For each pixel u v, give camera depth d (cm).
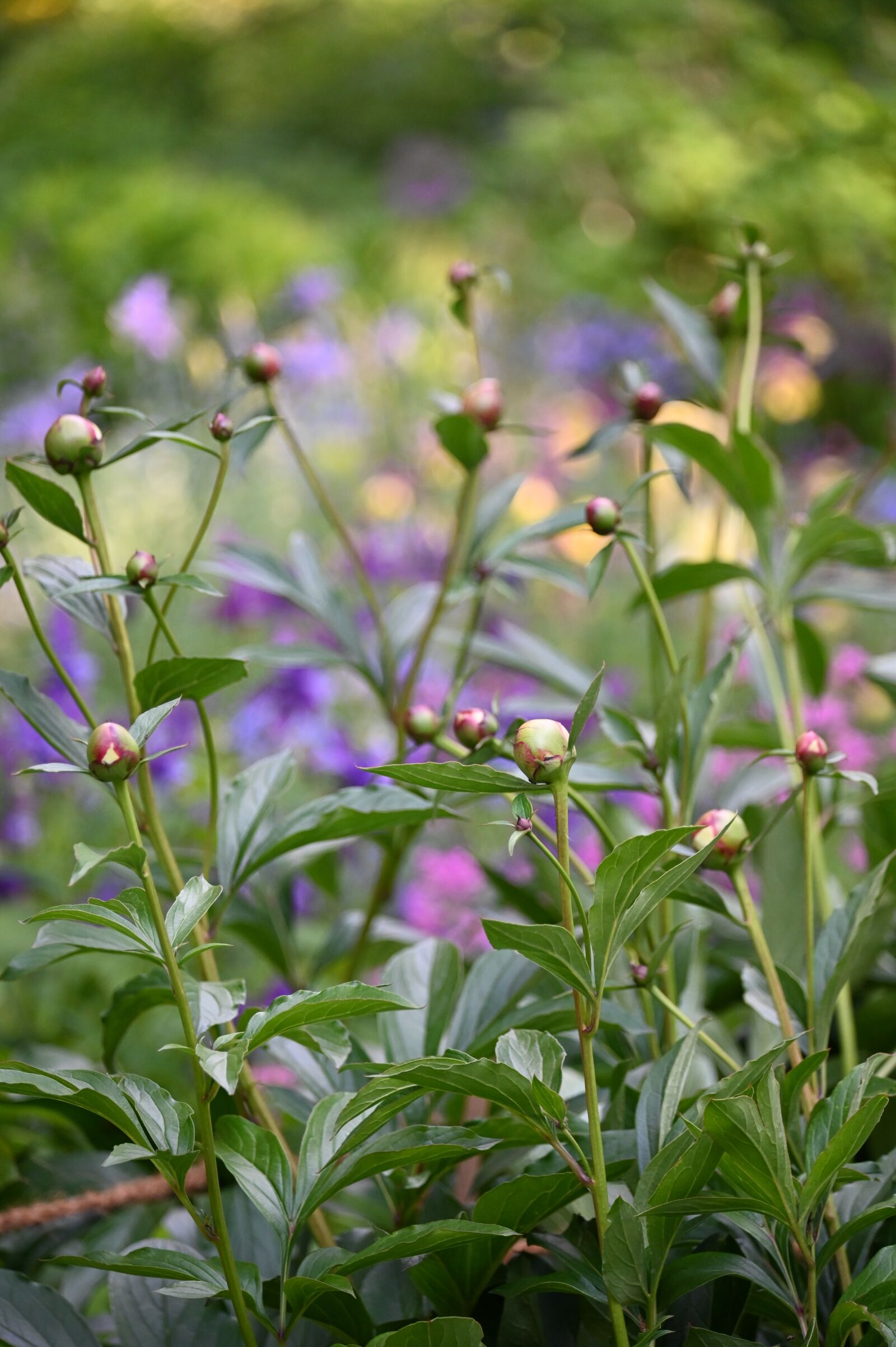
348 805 233
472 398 255
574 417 1158
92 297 1260
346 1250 223
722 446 252
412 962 239
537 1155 225
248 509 848
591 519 232
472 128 2070
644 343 1198
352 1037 234
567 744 205
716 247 1334
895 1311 206
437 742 232
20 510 223
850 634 730
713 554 273
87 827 455
